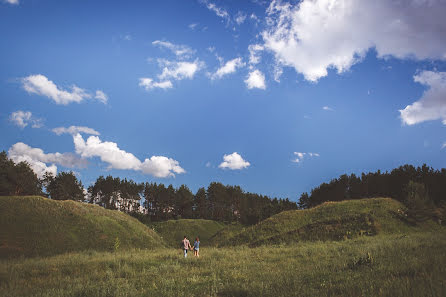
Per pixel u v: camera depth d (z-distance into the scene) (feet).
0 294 34.42
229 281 35.78
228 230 204.44
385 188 238.27
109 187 397.39
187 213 425.69
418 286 21.77
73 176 384.27
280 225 135.64
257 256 62.44
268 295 25.98
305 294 24.67
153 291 32.32
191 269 48.19
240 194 450.71
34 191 314.76
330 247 69.51
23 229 129.90
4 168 286.05
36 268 56.75
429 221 122.72
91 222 157.58
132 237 161.99
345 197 286.66
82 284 37.83
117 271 48.26
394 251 43.45
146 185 422.00
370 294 22.00
